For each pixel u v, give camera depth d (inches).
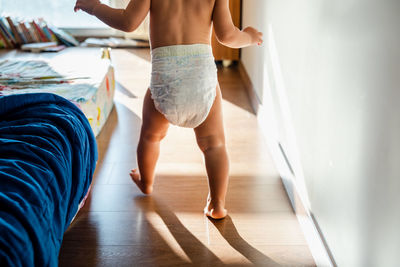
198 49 55.6
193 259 53.7
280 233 59.2
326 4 49.2
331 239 48.0
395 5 32.7
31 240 37.2
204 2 55.5
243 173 75.4
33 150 47.3
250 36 60.6
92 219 61.7
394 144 32.9
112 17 56.8
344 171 43.6
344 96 43.5
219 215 61.2
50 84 90.4
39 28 172.9
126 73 137.2
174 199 67.2
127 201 66.6
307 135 57.9
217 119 59.2
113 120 98.7
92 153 60.9
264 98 93.1
